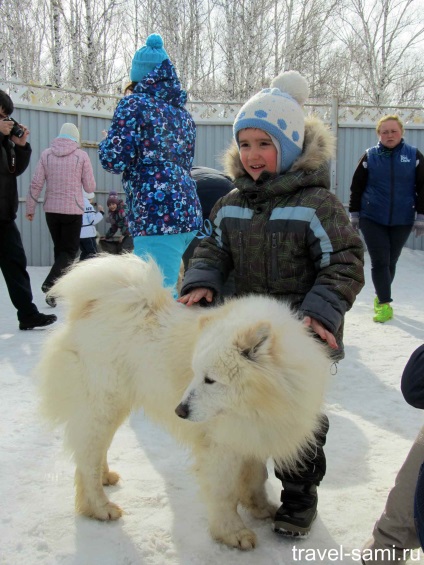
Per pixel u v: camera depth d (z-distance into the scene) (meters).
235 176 2.77
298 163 2.58
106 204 11.89
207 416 2.22
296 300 2.64
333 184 12.70
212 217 2.88
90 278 2.76
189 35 21.83
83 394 2.67
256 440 2.28
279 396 2.17
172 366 2.49
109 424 2.69
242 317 2.32
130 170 4.13
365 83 27.00
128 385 2.66
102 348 2.63
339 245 2.49
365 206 6.50
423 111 12.47
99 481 2.67
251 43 19.20
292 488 2.53
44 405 2.79
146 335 2.59
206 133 12.81
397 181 6.31
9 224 5.70
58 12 18.81
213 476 2.43
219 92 22.72
